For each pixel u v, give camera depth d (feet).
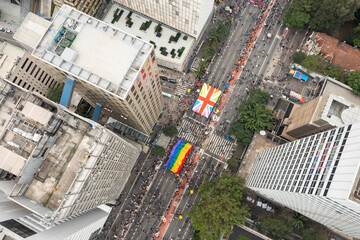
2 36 416.46
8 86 193.88
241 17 427.33
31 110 174.29
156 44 393.09
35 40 271.08
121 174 309.83
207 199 325.62
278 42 418.51
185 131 395.14
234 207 315.58
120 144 246.68
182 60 383.65
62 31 219.82
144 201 371.56
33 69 310.24
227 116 400.06
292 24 401.08
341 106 283.18
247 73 411.34
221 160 385.09
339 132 203.51
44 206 183.93
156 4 349.20
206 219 315.99
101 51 215.51
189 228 362.33
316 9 383.86
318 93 389.60
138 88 231.09
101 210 311.88
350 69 386.73
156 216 366.84
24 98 187.73
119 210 367.86
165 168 382.22
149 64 231.91
